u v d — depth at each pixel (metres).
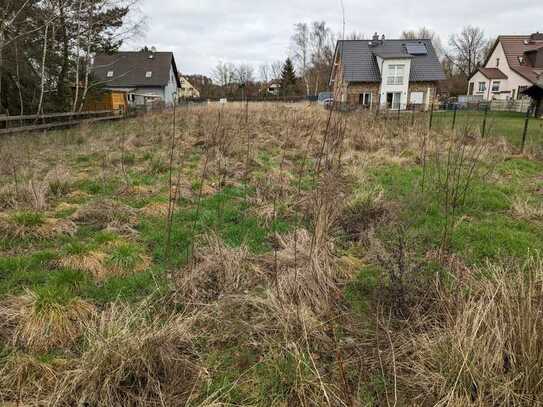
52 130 12.67
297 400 1.98
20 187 5.10
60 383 1.95
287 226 4.21
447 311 2.46
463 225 4.17
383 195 5.03
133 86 38.88
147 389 2.00
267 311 2.65
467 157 6.67
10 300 2.64
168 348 2.20
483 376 1.84
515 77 36.84
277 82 53.00
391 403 1.96
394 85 31.75
